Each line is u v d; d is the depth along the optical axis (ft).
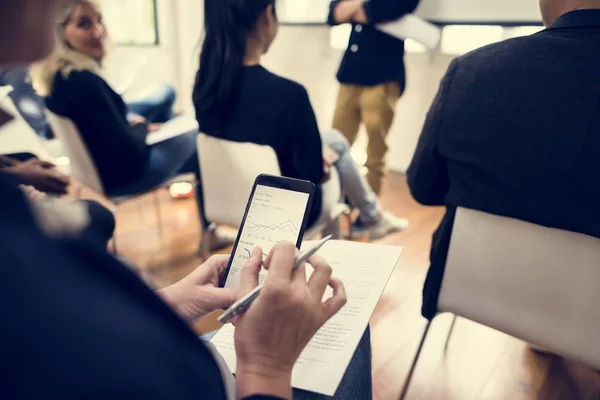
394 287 6.64
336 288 1.90
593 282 3.04
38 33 0.99
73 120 5.40
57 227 0.95
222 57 4.40
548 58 2.93
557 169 2.95
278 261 1.66
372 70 8.35
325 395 2.16
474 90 3.25
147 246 7.82
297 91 4.44
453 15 9.52
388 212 9.05
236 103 4.56
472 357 5.33
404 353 5.40
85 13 5.62
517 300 3.42
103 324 0.81
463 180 3.46
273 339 1.60
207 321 5.60
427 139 3.64
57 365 0.74
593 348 3.16
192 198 9.86
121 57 13.16
